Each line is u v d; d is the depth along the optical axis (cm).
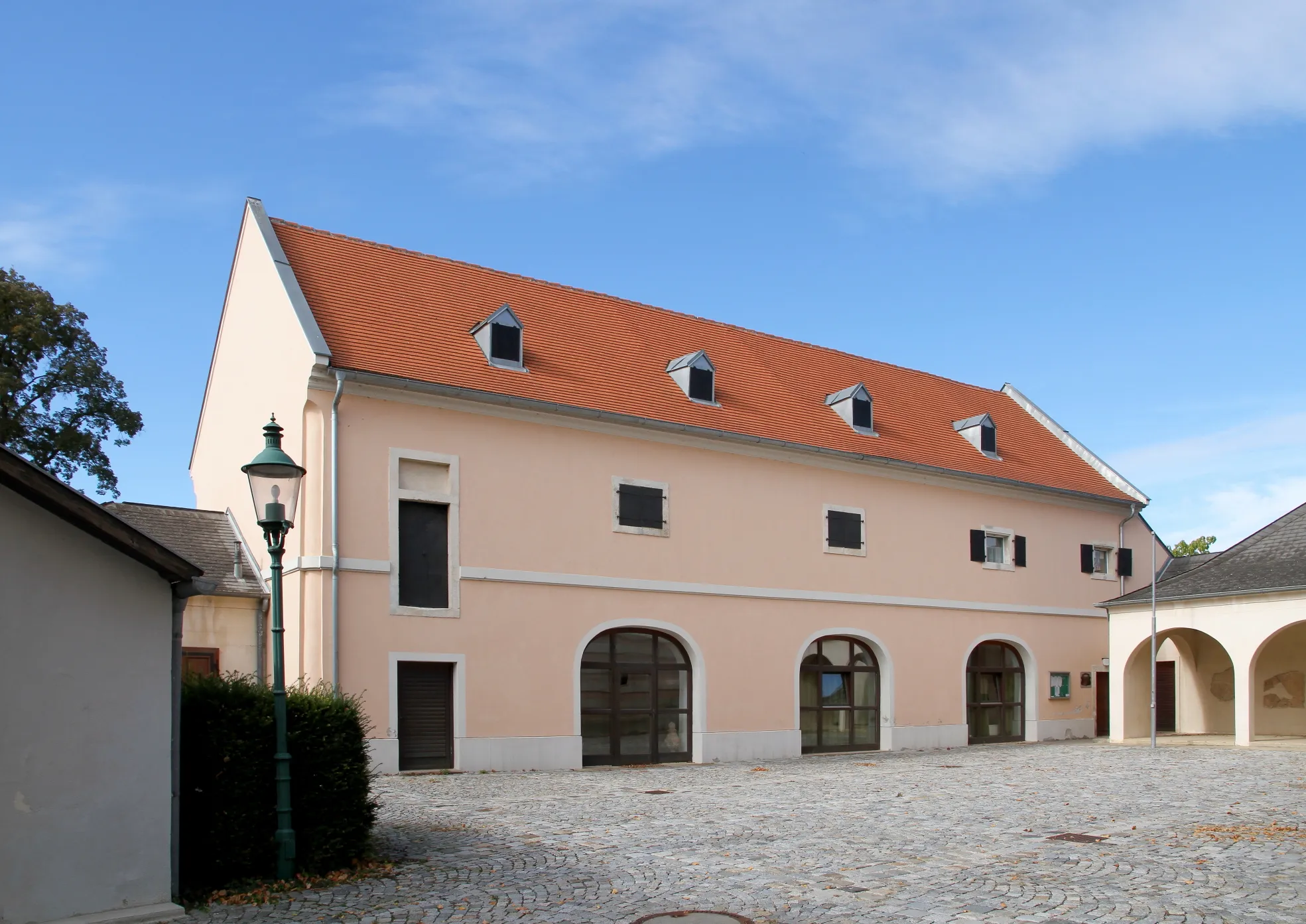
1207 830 1148
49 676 767
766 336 2867
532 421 1995
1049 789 1566
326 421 1775
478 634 1883
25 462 744
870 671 2511
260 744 902
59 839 759
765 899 854
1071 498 2984
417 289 2161
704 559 2203
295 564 1759
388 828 1189
